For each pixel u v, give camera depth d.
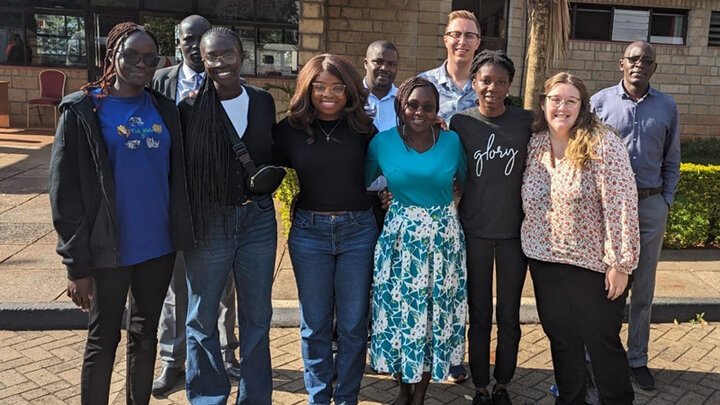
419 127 2.96
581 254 2.89
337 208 3.05
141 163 2.62
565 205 2.88
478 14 11.28
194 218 2.83
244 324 3.10
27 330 4.29
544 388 3.63
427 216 3.05
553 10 5.84
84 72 12.10
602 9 12.94
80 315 4.30
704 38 13.06
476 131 3.13
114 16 11.80
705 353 4.11
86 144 2.50
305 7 7.99
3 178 7.95
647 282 3.61
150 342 2.86
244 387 3.09
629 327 3.73
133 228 2.62
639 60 3.47
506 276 3.21
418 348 3.06
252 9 11.80
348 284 3.12
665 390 3.60
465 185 3.22
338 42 10.05
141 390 2.89
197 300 2.96
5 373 3.63
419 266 3.04
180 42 3.31
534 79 5.95
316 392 3.14
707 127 13.39
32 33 11.98
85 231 2.52
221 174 2.80
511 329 3.28
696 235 6.14
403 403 3.33
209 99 2.81
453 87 3.72
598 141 2.81
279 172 2.86
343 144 3.02
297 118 2.96
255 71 11.97
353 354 3.15
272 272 3.06
